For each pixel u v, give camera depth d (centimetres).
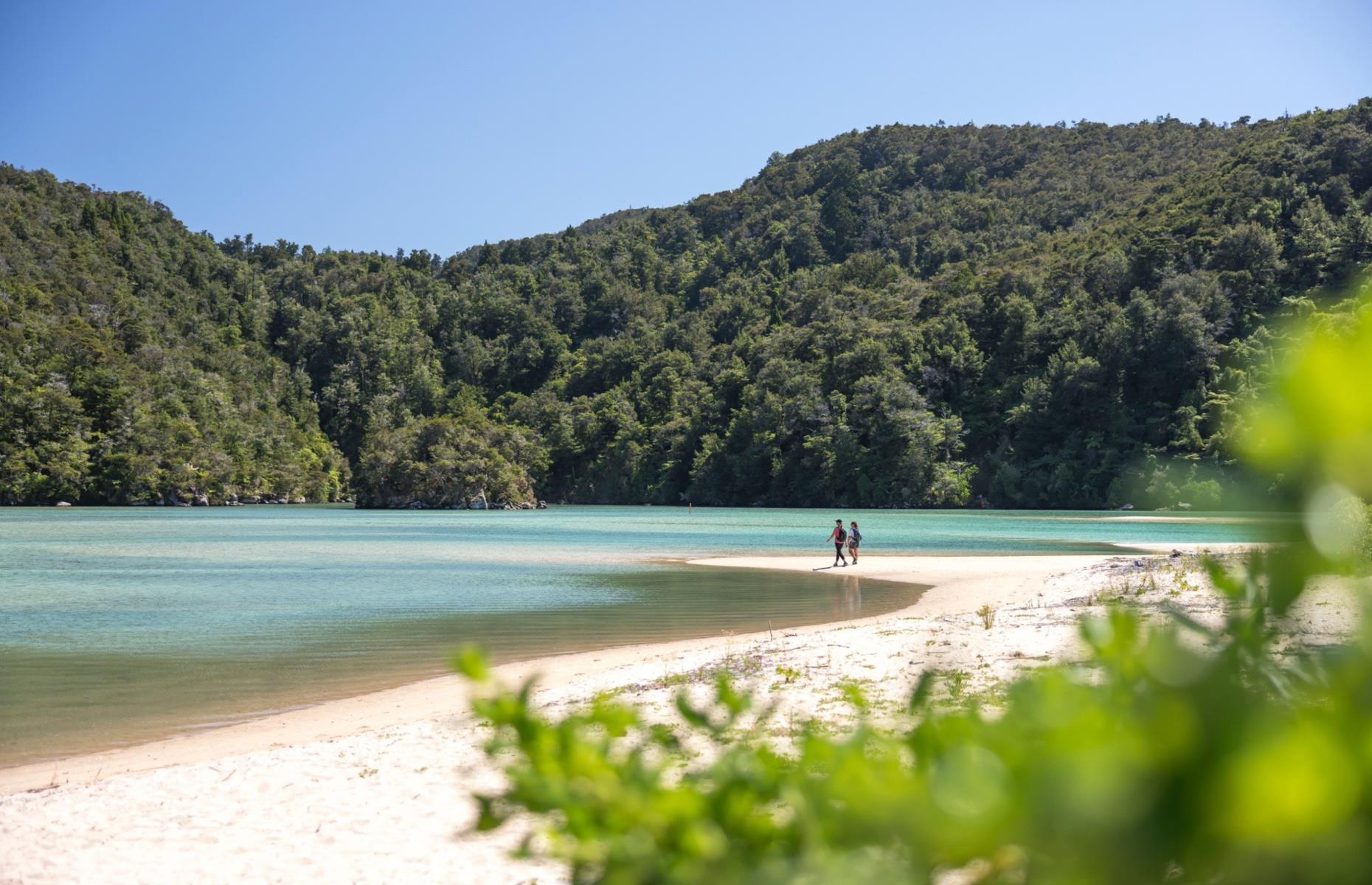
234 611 2389
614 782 134
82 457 11806
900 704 1025
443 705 1355
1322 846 90
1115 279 12219
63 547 4859
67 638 1988
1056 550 4428
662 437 13800
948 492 11025
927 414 11412
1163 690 109
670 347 17350
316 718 1306
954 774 109
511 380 18875
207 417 14112
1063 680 119
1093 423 10731
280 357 19638
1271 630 117
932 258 19100
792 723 913
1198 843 94
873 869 112
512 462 11881
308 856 782
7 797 948
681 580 3128
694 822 126
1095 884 99
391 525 7306
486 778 954
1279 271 11219
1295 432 102
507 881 718
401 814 867
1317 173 12794
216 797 930
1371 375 95
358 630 2078
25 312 13988
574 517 8869
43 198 19412
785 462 11969
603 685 1338
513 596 2703
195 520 8238
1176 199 14050
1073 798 99
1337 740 95
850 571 3422
